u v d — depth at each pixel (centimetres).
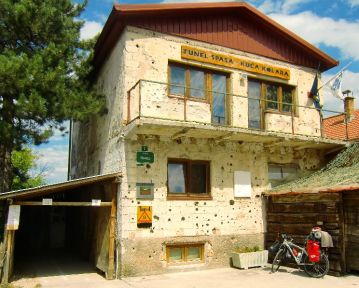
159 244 1019
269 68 1294
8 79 1006
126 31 1074
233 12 1253
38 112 1031
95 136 1391
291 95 1355
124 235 979
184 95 1129
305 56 1394
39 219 1794
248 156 1207
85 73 1209
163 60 1109
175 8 1105
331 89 1308
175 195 1072
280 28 1302
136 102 1052
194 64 1155
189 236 1065
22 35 1130
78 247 1494
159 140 1067
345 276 972
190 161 1112
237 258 1085
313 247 968
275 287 858
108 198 1056
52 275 1034
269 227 1189
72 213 1691
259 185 1212
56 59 1114
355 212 994
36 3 1118
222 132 1052
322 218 1037
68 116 1102
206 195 1120
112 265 984
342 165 1239
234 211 1151
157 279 950
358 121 1570
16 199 959
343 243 988
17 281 948
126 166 1015
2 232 1123
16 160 2292
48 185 926
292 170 1299
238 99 1216
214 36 1204
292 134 1162
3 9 1077
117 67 1131
